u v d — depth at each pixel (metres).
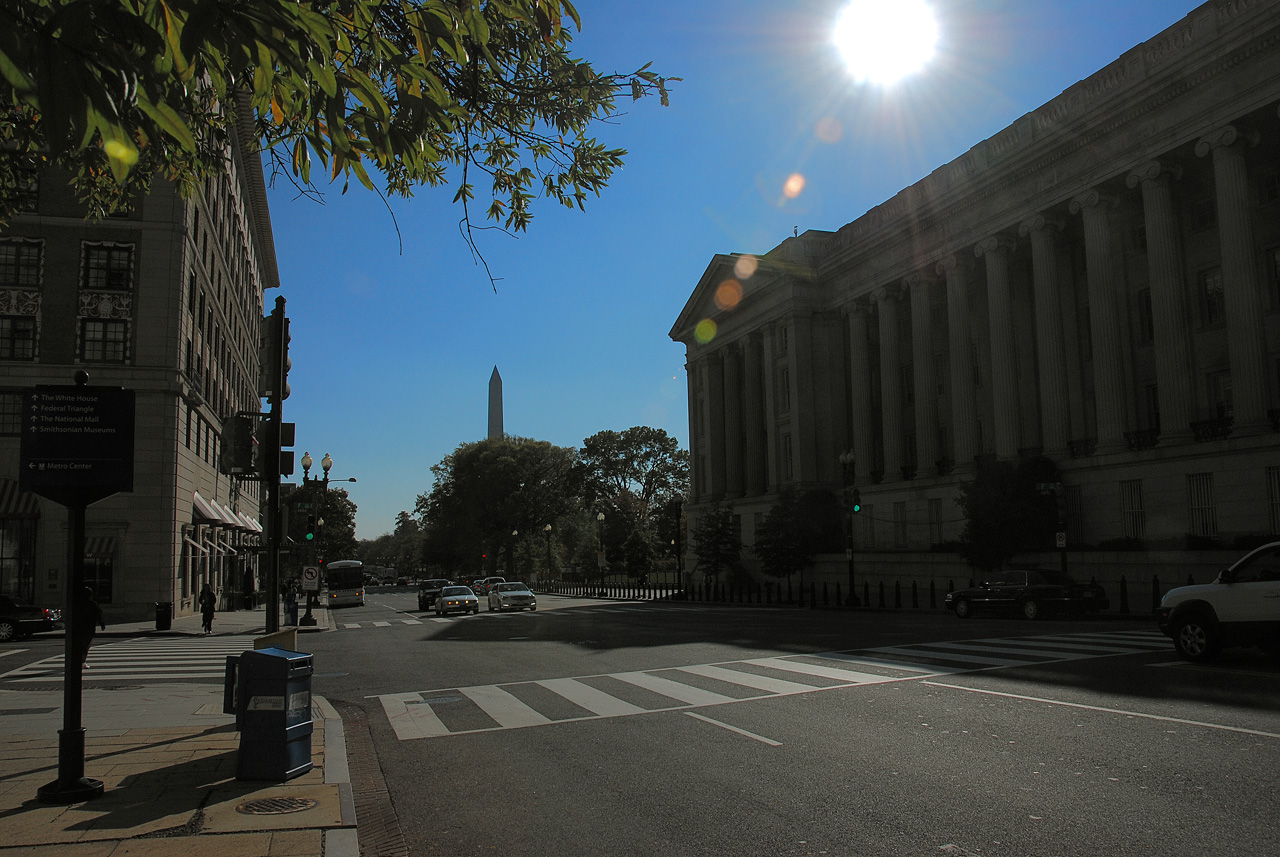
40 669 17.92
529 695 12.99
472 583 78.56
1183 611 14.01
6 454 34.09
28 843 5.64
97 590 34.59
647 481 106.75
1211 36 30.73
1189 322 34.81
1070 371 40.69
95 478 7.05
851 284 53.62
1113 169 35.56
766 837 6.05
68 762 6.82
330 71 3.91
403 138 4.54
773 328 59.69
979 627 23.02
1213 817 6.09
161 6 3.40
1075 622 24.52
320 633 30.02
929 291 47.72
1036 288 39.31
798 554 49.59
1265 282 32.72
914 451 51.25
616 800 7.12
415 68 4.35
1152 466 33.06
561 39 7.17
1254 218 33.09
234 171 50.97
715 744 9.08
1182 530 31.73
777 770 7.87
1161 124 33.41
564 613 38.94
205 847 5.57
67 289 35.16
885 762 7.99
